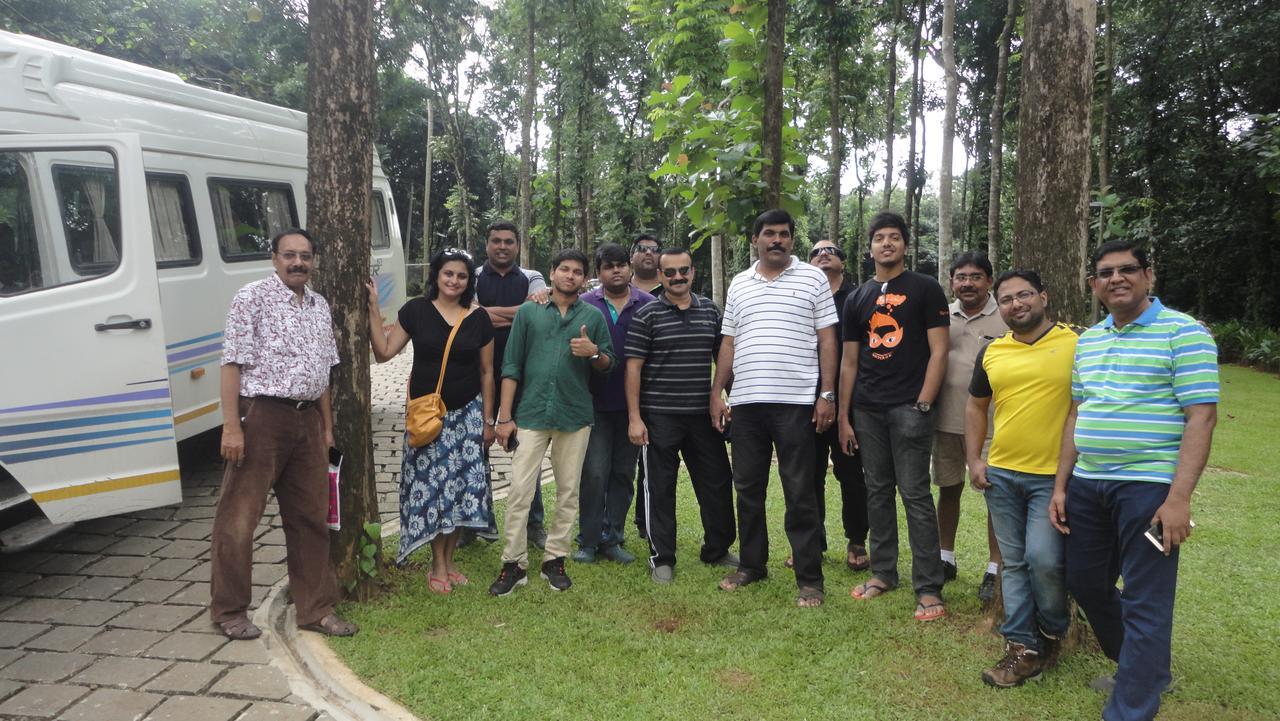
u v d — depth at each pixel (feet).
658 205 66.95
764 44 18.79
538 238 59.47
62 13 32.01
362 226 13.11
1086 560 9.95
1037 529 10.66
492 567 15.26
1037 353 10.83
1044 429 10.65
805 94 47.73
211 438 23.61
